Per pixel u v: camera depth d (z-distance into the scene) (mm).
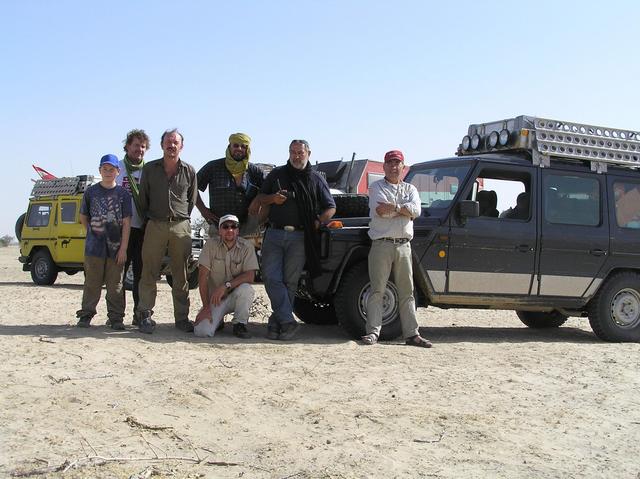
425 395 5500
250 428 4484
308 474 3730
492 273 8289
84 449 3963
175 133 7426
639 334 8969
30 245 16703
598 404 5512
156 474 3635
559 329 10336
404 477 3760
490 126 9195
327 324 9352
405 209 7465
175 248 7652
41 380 5391
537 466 4023
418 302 8391
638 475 3955
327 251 7820
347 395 5359
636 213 9109
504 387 5918
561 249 8555
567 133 8688
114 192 7613
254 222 8172
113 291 7695
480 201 8547
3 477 3527
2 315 9180
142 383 5441
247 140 7785
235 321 7762
